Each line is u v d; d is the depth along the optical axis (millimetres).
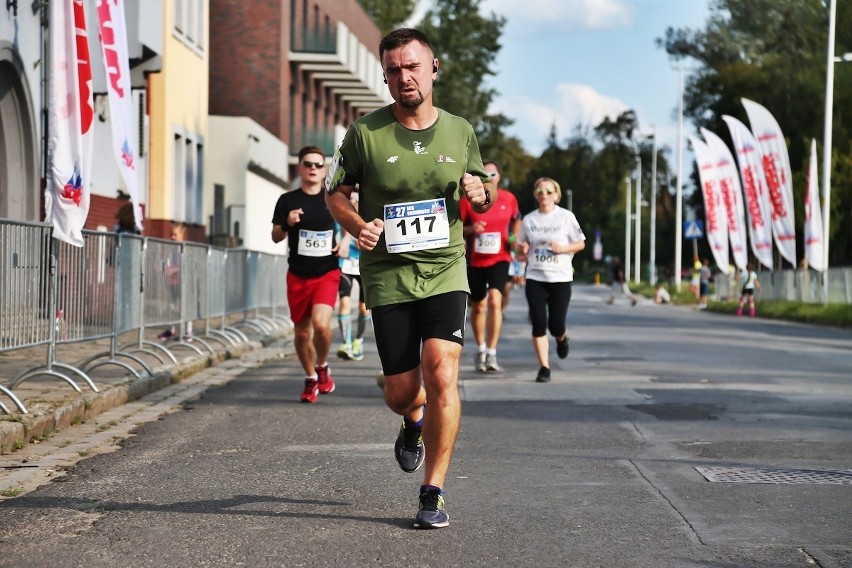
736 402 16297
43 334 14867
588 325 38719
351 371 21062
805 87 90875
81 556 7719
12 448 11953
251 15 60531
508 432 13422
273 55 60594
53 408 13445
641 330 35969
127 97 20750
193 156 45469
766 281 63406
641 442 12680
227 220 52156
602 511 9156
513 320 40562
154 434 13297
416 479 10438
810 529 8578
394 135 8852
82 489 9977
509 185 172750
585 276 177000
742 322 45000
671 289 90438
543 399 16625
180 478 10492
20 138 27438
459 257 8961
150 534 8328
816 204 53125
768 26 99188
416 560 7660
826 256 55188
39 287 14688
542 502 9500
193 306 23000
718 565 7594
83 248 16281
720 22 105688
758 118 55500
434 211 8820
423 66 8719
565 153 171375
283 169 62375
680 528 8594
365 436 13094
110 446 12406
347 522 8727
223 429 13695
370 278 8984
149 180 40875
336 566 7508
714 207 63906
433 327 8805
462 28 123625
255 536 8273
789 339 32594
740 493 9883
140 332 19312
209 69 60844
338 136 66438
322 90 72688
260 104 60750
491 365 20516
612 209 174000
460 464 11281
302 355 16422
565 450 12141
